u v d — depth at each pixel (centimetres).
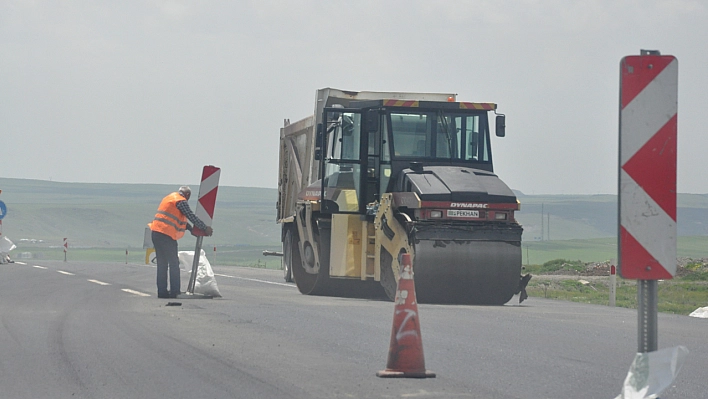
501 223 2152
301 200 2677
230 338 1355
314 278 2527
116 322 1527
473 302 2164
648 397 747
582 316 1848
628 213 743
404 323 1061
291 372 1080
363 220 2348
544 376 1084
